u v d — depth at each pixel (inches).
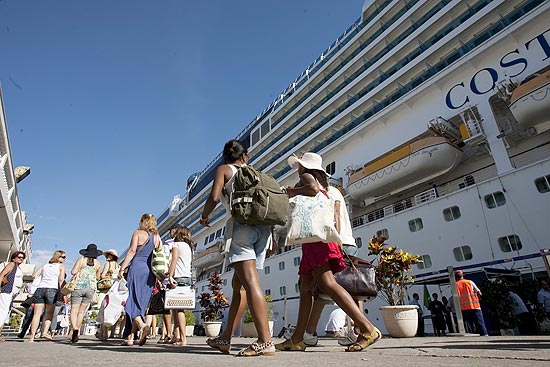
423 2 637.3
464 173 530.6
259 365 57.7
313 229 93.4
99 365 59.6
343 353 85.5
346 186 676.7
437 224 466.6
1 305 224.4
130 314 144.6
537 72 453.7
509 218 406.3
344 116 729.0
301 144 828.0
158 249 156.1
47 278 234.2
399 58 673.0
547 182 389.7
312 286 107.0
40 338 257.8
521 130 472.7
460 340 160.2
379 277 264.5
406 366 52.6
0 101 348.5
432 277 395.9
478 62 521.0
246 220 85.6
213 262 1069.8
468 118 504.7
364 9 799.1
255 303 84.5
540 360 58.9
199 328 845.2
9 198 464.8
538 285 346.9
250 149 1088.2
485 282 335.9
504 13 526.3
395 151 588.4
